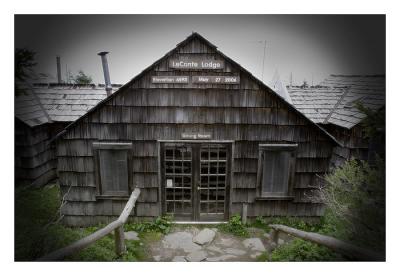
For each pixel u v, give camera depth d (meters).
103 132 5.79
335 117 8.09
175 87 5.61
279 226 4.76
